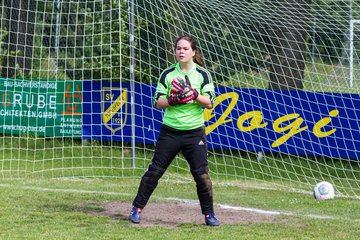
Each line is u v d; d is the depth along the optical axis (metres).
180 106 15.79
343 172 27.84
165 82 16.03
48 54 31.69
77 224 16.06
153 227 15.88
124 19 30.70
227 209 18.98
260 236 15.20
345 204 21.03
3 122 29.34
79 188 22.78
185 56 15.87
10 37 32.19
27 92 29.27
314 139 27.22
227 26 29.77
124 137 28.89
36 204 18.84
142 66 30.70
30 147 30.38
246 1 26.34
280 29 28.53
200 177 16.00
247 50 30.05
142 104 28.72
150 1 29.52
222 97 27.92
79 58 29.64
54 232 15.07
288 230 16.00
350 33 27.00
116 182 24.86
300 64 29.36
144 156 28.78
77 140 30.27
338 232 15.98
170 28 29.97
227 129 27.91
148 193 16.39
